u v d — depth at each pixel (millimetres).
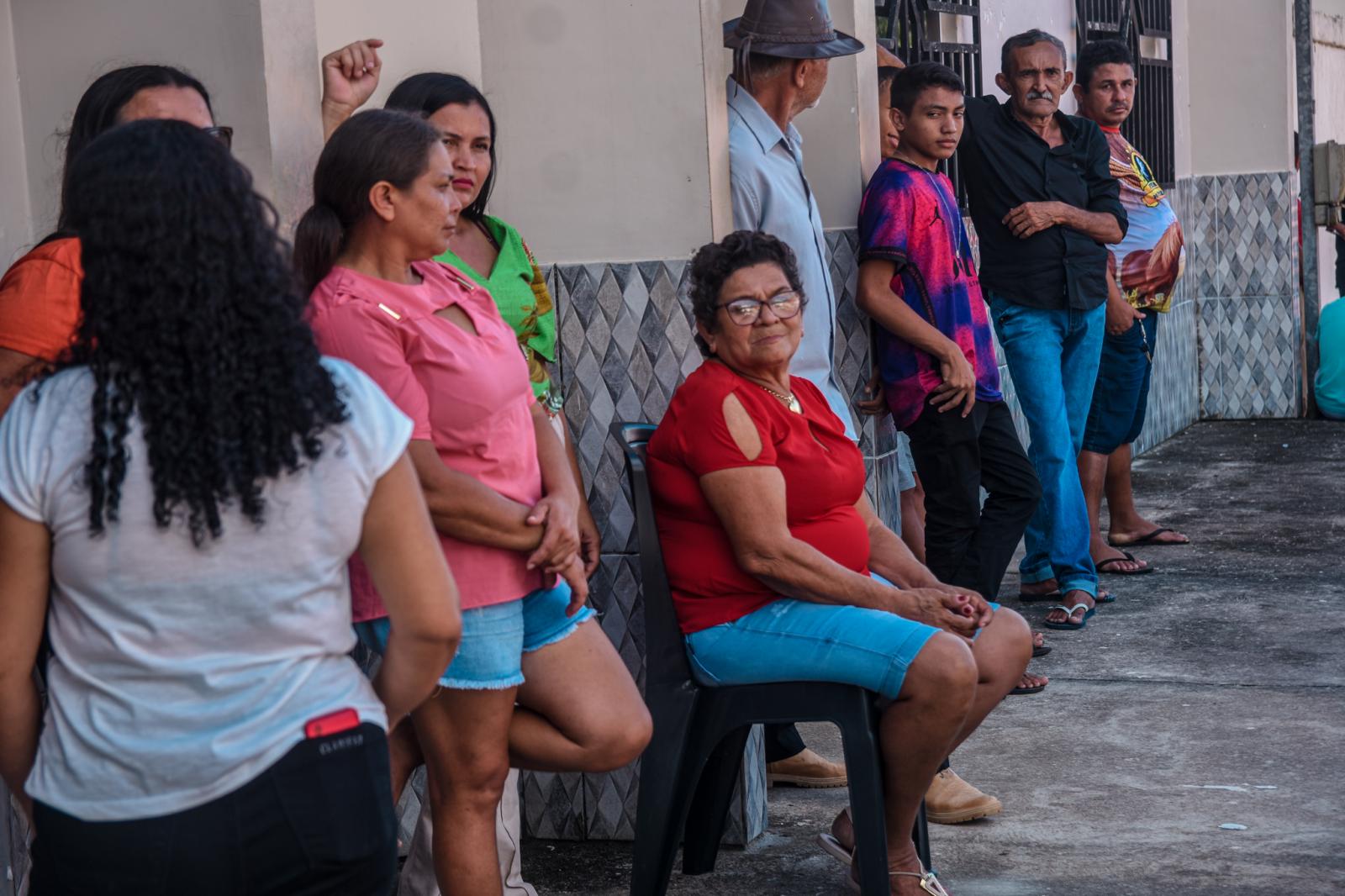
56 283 2445
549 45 3879
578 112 3877
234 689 1809
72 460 1773
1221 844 3760
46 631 1924
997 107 5832
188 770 1780
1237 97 10359
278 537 1809
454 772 2801
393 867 1958
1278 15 10156
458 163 3193
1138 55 9336
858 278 4602
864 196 4613
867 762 3146
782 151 4172
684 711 3283
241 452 1767
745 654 3229
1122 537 7219
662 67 3797
